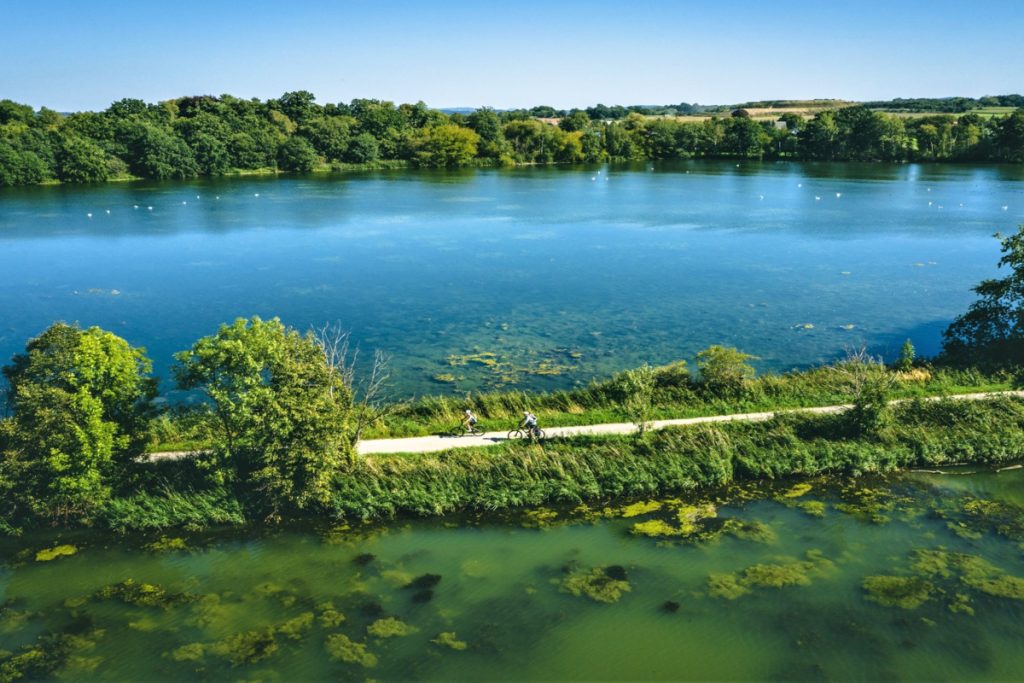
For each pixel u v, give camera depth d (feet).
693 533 97.91
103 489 101.86
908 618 79.71
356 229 348.59
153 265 270.26
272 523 102.63
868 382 124.26
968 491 108.47
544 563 91.76
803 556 91.97
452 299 223.30
